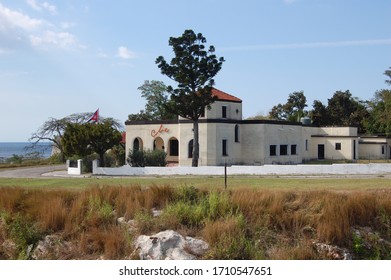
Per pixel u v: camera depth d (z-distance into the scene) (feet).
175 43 141.90
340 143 198.70
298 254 53.26
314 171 124.06
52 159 226.79
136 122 176.35
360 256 55.72
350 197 63.36
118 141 157.99
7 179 124.67
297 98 278.46
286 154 175.42
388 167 123.44
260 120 163.53
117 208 63.52
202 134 158.30
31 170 168.45
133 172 136.77
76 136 150.00
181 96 143.33
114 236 55.42
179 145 162.91
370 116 251.39
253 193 64.39
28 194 70.13
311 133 202.08
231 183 95.20
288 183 92.73
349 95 269.44
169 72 144.36
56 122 246.88
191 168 131.34
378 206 61.87
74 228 58.95
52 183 106.42
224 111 165.48
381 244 57.47
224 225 55.93
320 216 58.85
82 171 149.18
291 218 59.06
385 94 231.09
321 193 65.26
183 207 60.85
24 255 54.24
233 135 163.73
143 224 58.49
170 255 53.52
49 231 59.36
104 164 159.12
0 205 65.26
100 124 157.38
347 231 57.11
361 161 186.91
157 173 134.51
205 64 141.18
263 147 163.02
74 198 67.56
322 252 54.34
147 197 65.46
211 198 62.08
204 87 142.92
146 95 264.93
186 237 55.83
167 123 169.58
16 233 57.88
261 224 58.34
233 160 163.53
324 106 262.88
